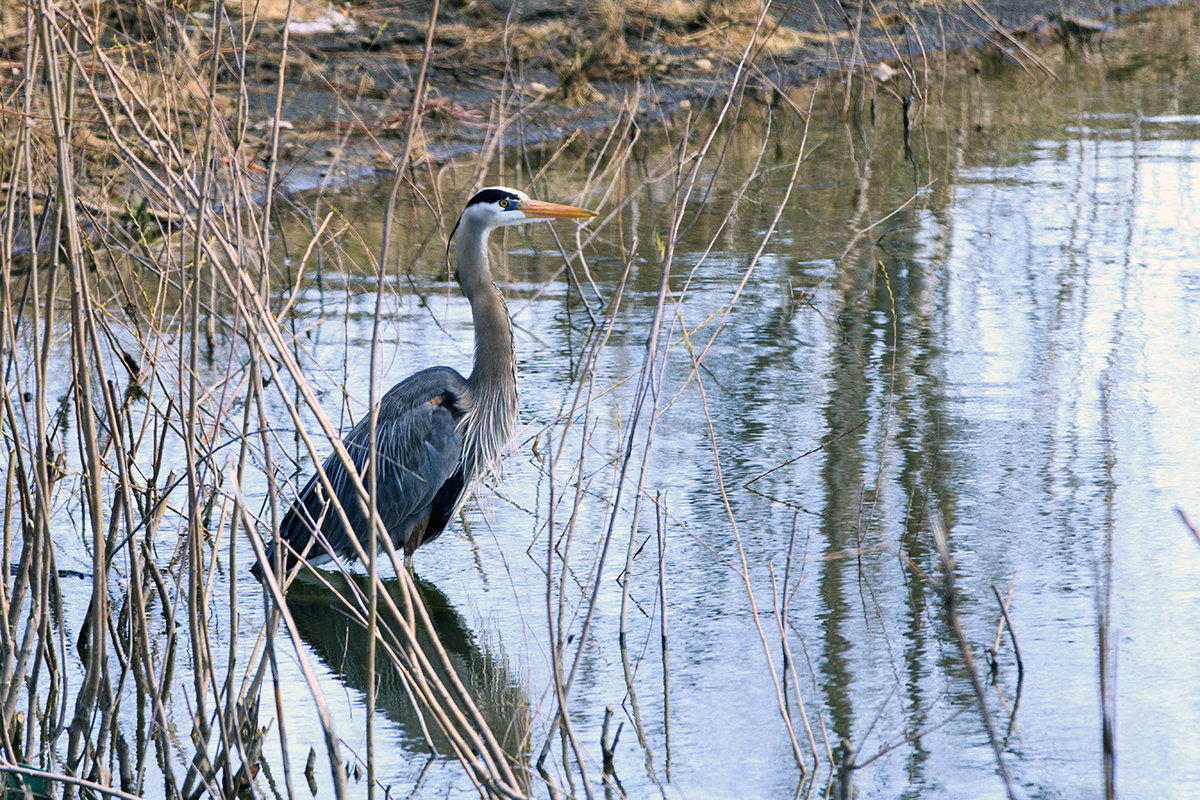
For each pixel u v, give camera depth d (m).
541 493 12.04
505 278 17.58
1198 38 33.88
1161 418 12.87
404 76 25.34
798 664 9.13
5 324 7.32
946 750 8.12
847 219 19.80
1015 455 12.19
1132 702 8.52
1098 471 11.81
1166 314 15.65
